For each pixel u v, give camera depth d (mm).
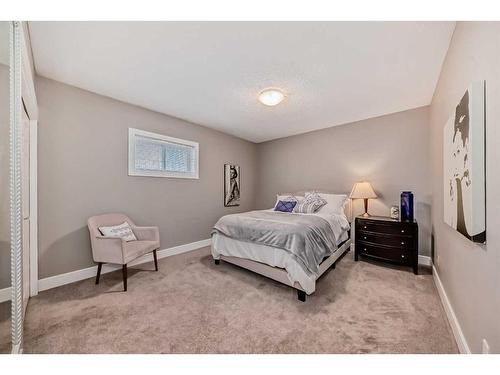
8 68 1121
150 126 3172
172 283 2389
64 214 2375
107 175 2729
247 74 2215
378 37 1658
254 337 1517
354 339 1487
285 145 4676
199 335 1538
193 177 3777
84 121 2531
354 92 2627
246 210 4906
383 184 3436
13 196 1135
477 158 1084
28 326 1634
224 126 3982
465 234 1222
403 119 3246
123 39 1683
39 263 2199
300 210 3533
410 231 2703
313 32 1604
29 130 2104
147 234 2744
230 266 2918
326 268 2535
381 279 2486
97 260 2303
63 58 1931
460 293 1465
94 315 1780
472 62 1235
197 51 1837
